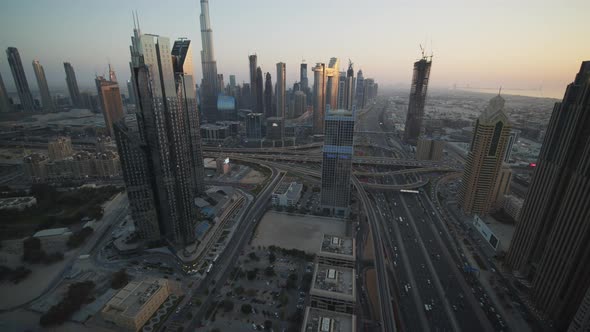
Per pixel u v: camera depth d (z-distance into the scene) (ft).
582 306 593.01
